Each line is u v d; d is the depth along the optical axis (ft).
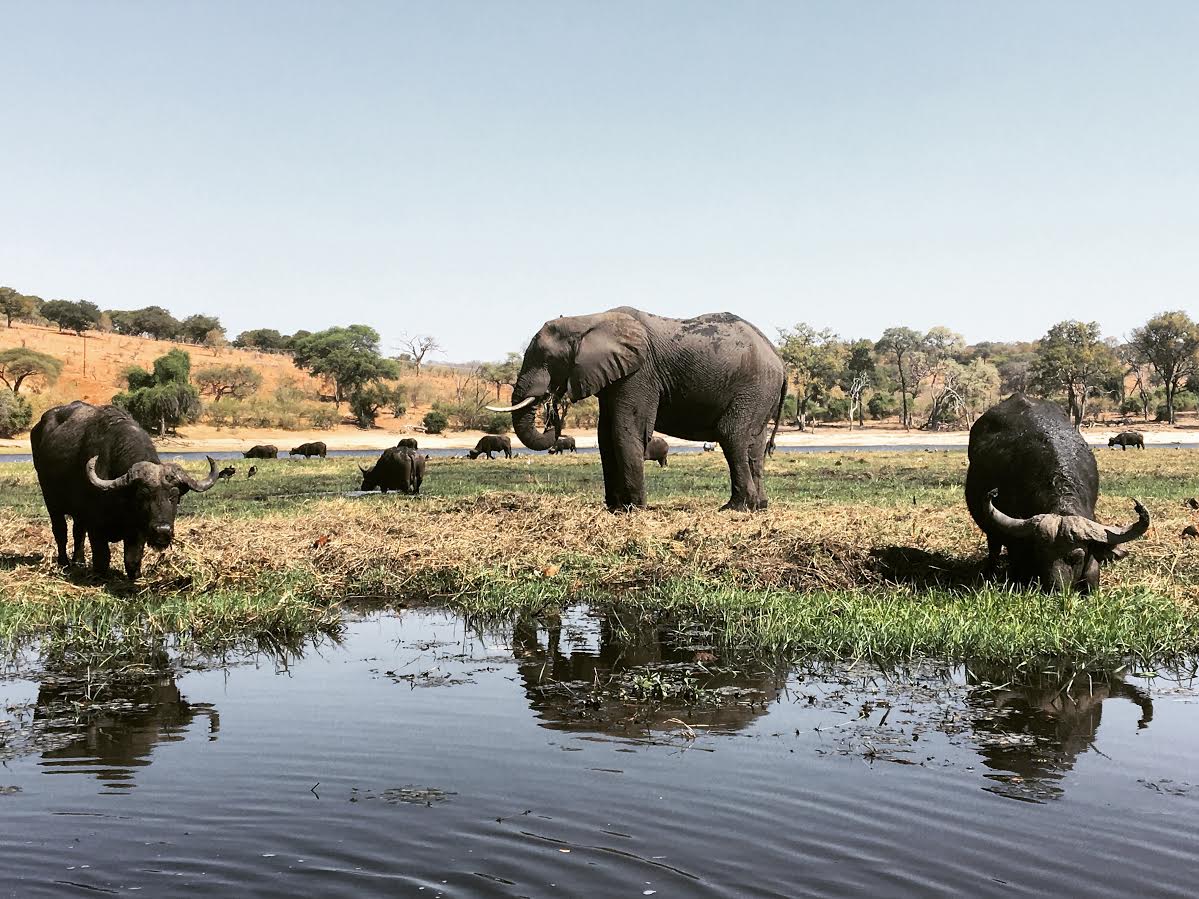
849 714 23.58
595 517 49.08
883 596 35.55
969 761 20.25
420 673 27.43
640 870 15.05
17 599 34.27
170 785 18.76
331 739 21.62
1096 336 412.16
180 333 456.45
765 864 15.28
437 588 39.81
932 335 514.68
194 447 247.09
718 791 18.48
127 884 14.55
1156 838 16.39
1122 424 386.11
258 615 33.37
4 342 358.64
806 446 258.37
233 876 14.82
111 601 34.63
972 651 28.94
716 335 52.65
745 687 26.04
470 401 339.57
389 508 59.67
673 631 32.58
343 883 14.60
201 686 26.13
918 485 81.87
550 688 25.89
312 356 354.33
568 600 37.50
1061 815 17.39
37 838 16.28
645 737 21.83
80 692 25.59
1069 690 25.57
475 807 17.65
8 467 126.41
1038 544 31.81
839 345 491.31
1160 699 24.77
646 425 52.70
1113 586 34.60
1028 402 36.73
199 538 44.93
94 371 350.02
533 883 14.58
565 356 52.42
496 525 49.42
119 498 35.22
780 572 38.88
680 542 43.09
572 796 18.21
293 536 46.39
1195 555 39.91
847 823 16.98
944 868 15.19
